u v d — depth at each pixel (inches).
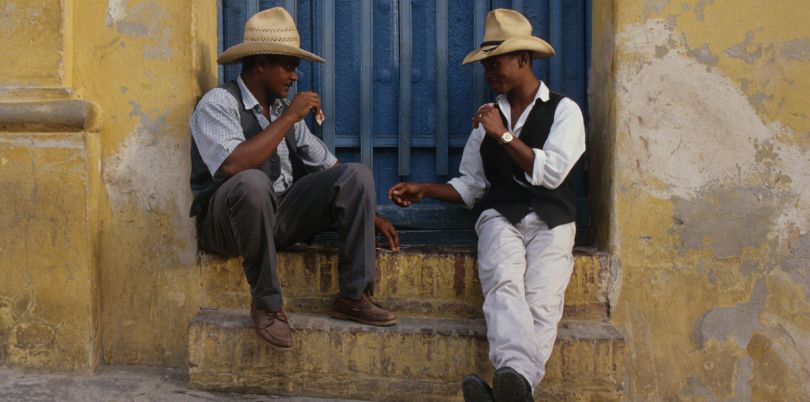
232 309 124.0
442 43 138.7
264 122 121.0
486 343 114.7
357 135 140.9
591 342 114.5
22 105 117.3
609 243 122.2
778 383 119.6
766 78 118.1
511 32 119.8
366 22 138.9
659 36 119.4
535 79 122.9
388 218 139.2
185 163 123.2
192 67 122.5
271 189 110.9
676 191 120.2
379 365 116.0
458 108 139.9
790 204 118.4
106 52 123.2
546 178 113.7
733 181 119.3
